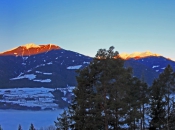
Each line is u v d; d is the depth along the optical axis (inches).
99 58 885.8
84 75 908.0
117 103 829.8
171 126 1107.3
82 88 908.6
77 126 895.1
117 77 873.5
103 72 874.1
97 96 844.0
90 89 916.0
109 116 862.5
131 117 883.4
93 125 848.9
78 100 871.7
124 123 883.4
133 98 994.1
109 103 863.7
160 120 1130.7
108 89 876.0
